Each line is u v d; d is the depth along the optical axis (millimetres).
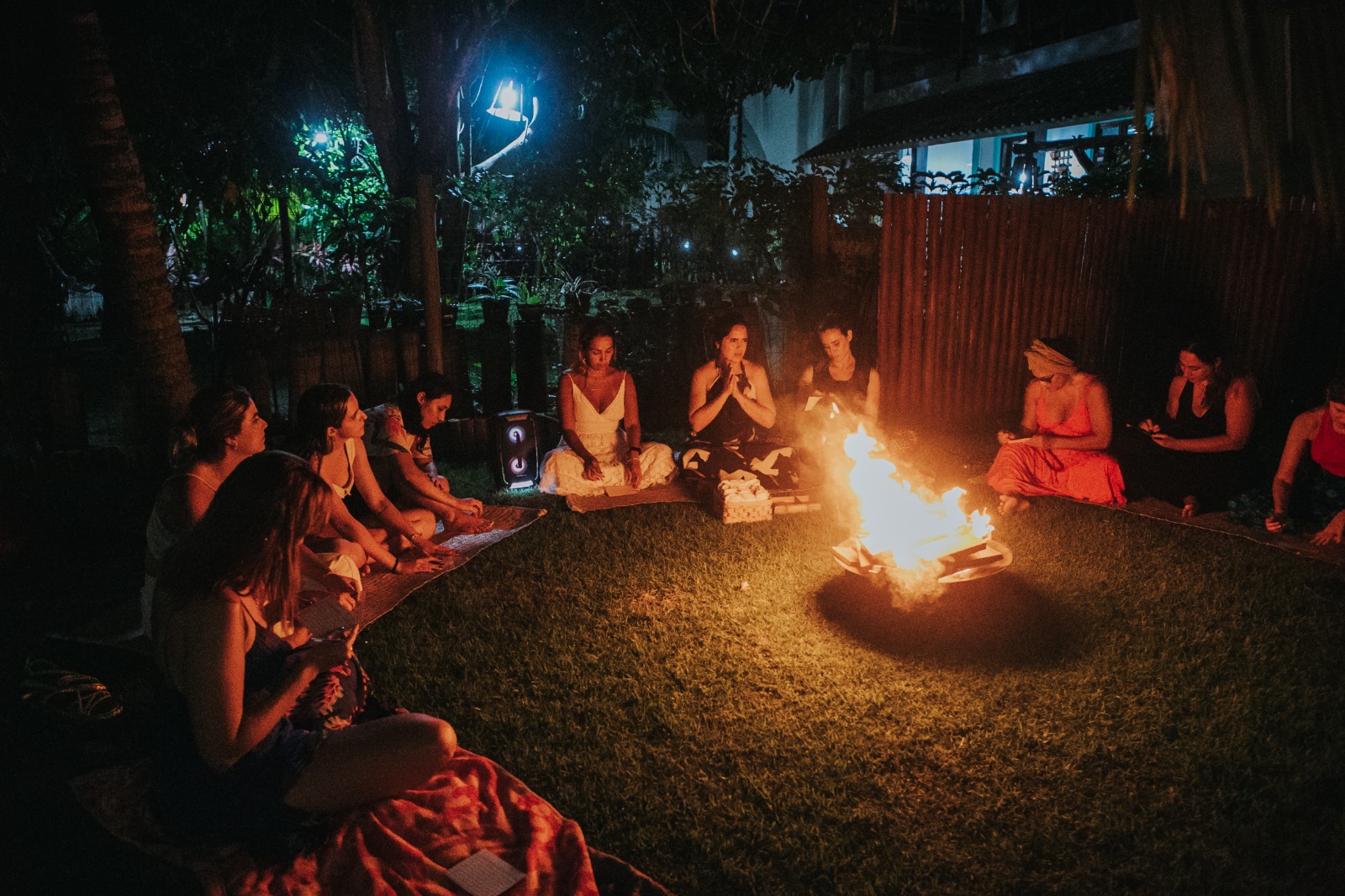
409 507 5504
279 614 2729
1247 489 5945
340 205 12102
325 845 2768
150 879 2680
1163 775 3281
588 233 14672
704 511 6016
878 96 17312
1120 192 9000
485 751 3410
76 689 3521
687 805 3117
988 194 8797
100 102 5371
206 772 2674
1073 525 5742
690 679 3934
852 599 4723
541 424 6859
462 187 12367
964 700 3775
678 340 8570
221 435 3627
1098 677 3965
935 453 7309
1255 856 2865
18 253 6309
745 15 9727
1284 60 1257
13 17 5887
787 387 8617
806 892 2746
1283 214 8117
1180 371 6168
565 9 12672
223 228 12219
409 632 4328
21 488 5703
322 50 12328
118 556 5234
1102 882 2777
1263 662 4070
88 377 10578
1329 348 8453
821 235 8195
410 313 7621
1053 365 6016
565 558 5234
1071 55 13312
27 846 2877
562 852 2787
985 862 2869
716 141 20578
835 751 3422
